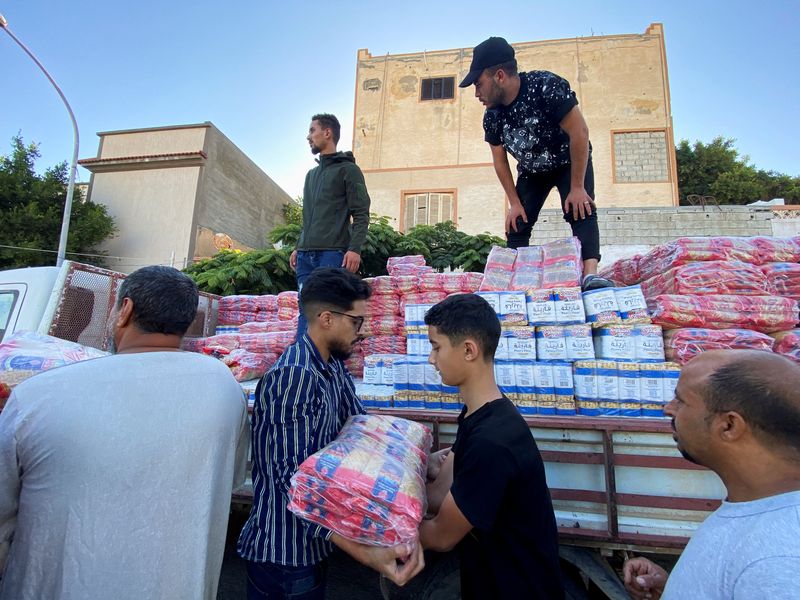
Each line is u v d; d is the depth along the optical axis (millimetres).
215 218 17844
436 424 2041
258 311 4086
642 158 14930
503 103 3236
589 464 1822
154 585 1212
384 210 15258
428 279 3277
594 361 2119
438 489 1609
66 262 2775
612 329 2197
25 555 1153
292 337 3264
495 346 1464
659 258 2572
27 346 2062
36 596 1146
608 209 10531
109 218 16594
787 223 11133
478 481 1224
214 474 1374
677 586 981
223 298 4145
